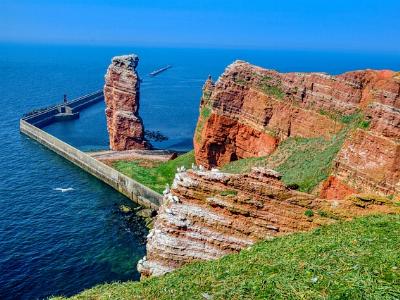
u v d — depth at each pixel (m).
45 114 170.88
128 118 115.38
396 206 35.38
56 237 71.12
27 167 112.19
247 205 37.22
